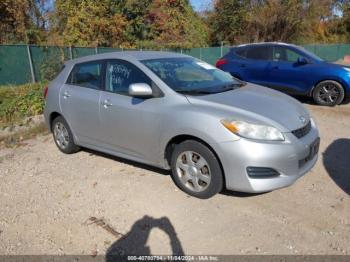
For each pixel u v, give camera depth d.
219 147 3.42
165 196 3.87
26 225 3.45
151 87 4.05
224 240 3.09
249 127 3.37
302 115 3.85
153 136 3.97
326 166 4.56
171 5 21.66
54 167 4.86
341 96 8.19
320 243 3.00
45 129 6.76
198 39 23.55
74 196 3.98
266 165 3.33
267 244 3.01
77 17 17.06
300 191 3.91
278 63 8.95
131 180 4.30
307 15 29.61
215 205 3.65
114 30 18.03
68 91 5.03
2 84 10.94
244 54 9.70
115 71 4.48
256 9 28.64
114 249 3.02
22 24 15.80
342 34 35.59
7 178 4.57
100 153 5.32
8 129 7.05
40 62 12.04
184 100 3.80
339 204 3.61
